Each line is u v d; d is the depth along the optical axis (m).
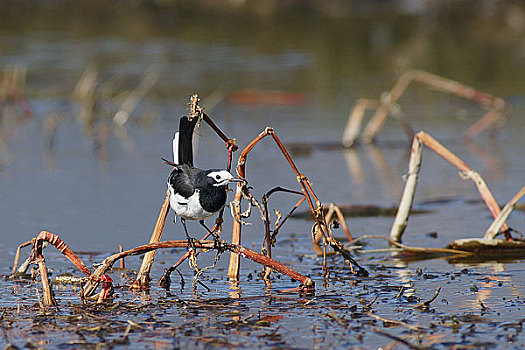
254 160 17.81
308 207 13.73
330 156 18.47
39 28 40.47
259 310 8.39
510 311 8.27
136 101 25.19
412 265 10.37
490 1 46.53
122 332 7.70
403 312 8.28
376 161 17.91
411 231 12.23
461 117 23.03
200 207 7.79
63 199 14.16
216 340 7.46
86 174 16.33
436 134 20.86
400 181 15.81
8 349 7.26
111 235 11.92
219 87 27.38
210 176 7.75
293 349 7.25
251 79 28.86
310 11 47.91
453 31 43.06
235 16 46.06
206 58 33.16
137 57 32.88
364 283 9.46
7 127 21.86
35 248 8.74
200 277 9.88
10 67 29.59
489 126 21.80
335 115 23.41
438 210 13.57
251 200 8.68
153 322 7.99
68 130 21.56
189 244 8.67
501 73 30.05
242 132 21.16
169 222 12.76
